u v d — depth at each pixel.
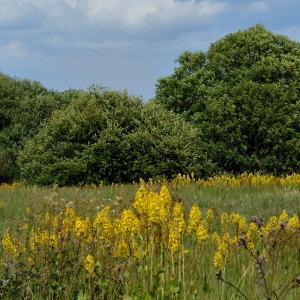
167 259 6.60
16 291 6.85
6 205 14.72
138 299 6.30
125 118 27.23
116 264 6.76
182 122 28.53
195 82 34.47
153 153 26.06
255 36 34.22
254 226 7.79
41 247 7.23
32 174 27.42
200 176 27.17
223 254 7.42
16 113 38.34
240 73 33.53
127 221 6.58
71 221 7.75
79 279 6.95
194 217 6.70
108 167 26.11
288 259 8.06
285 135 31.86
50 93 42.03
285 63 32.91
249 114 32.09
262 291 6.43
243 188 19.84
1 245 8.92
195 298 6.59
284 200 15.50
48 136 27.41
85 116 27.03
